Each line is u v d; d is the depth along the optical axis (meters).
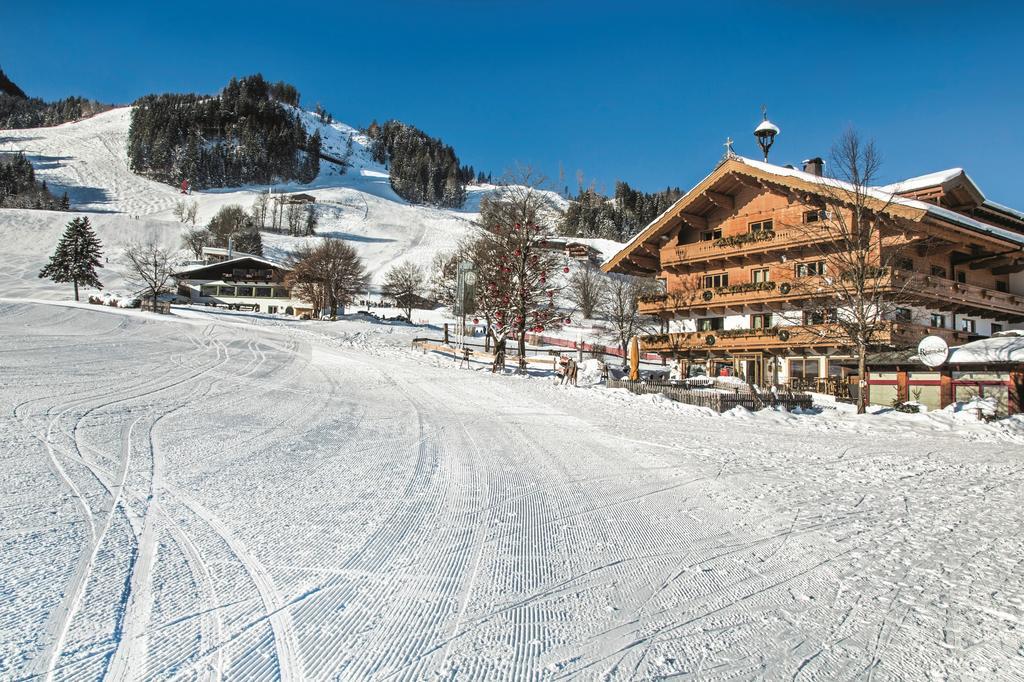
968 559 5.98
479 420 14.77
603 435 13.66
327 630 3.91
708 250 34.09
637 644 3.96
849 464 11.48
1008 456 13.03
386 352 32.50
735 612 4.55
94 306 46.50
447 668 3.53
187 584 4.49
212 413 13.02
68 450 8.68
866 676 3.67
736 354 34.09
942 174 32.44
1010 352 22.03
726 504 8.02
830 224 27.81
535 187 29.94
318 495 7.34
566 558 5.60
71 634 3.65
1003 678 3.69
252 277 79.50
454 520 6.66
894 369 25.03
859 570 5.59
